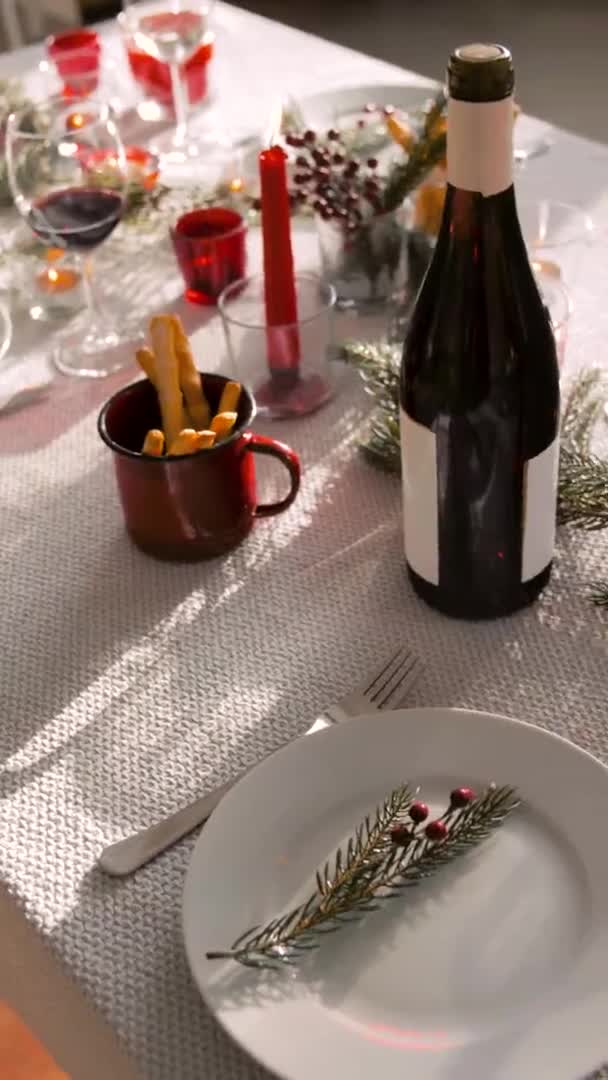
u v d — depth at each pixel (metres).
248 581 0.74
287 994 0.48
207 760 0.62
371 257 0.98
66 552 0.78
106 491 0.83
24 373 0.97
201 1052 0.48
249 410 0.74
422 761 0.57
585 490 0.72
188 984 0.51
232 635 0.70
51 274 1.09
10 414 0.92
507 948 0.50
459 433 0.62
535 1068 0.44
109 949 0.52
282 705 0.65
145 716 0.65
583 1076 0.44
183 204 1.15
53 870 0.56
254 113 1.33
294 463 0.74
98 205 0.97
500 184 0.56
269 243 0.84
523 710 0.63
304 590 0.73
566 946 0.49
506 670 0.66
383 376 0.80
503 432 0.62
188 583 0.74
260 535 0.77
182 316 1.03
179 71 1.30
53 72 1.44
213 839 0.53
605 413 0.82
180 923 0.53
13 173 0.97
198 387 0.75
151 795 0.60
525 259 0.62
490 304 0.60
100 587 0.74
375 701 0.63
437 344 0.62
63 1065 0.55
